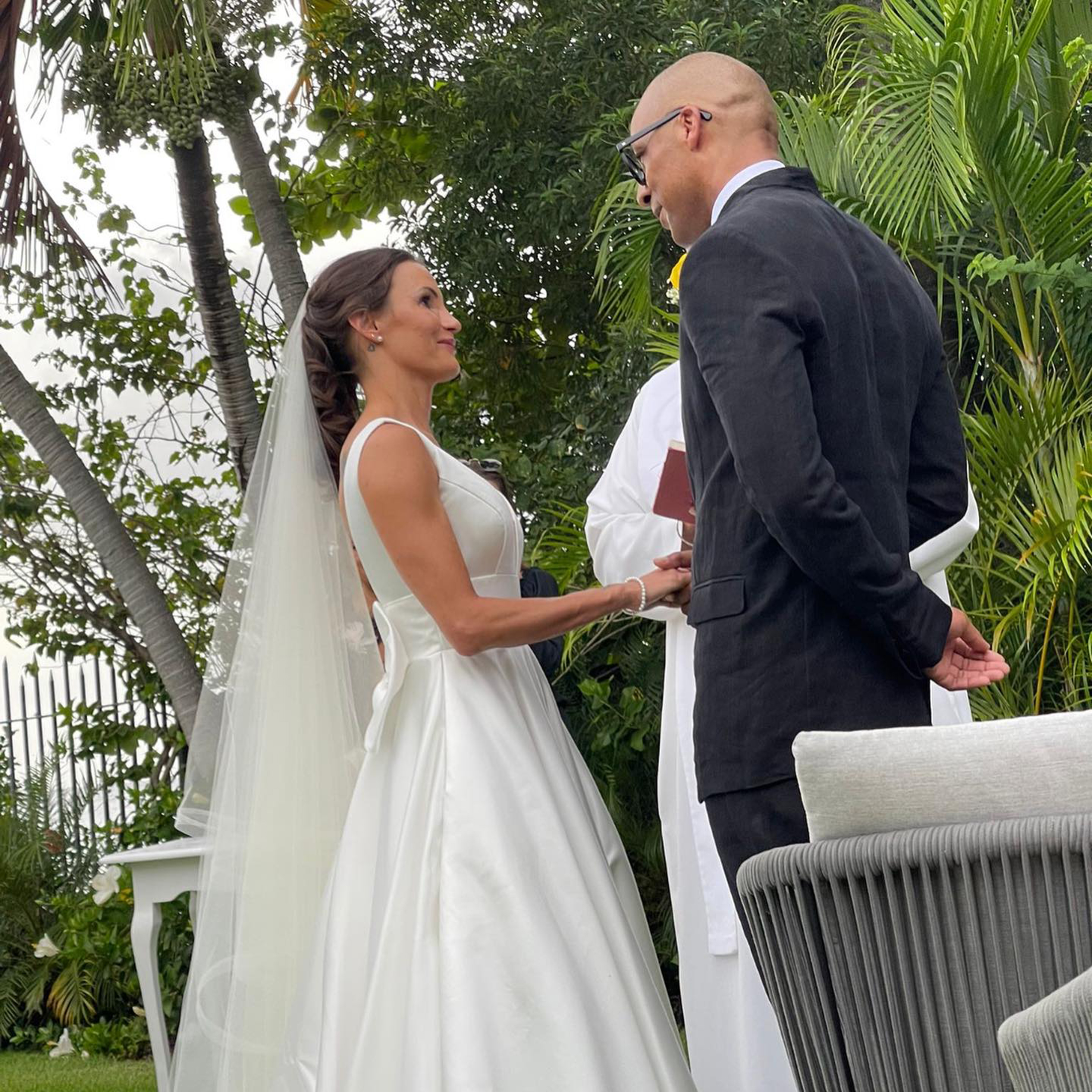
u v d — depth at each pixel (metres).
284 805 2.84
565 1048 2.39
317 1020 2.63
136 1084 5.45
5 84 6.46
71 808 7.72
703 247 2.21
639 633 6.00
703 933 3.15
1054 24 5.51
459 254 7.56
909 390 2.43
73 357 8.30
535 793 2.60
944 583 3.52
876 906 1.55
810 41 6.68
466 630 2.58
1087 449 4.49
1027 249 5.21
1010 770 1.53
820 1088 1.71
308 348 2.87
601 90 6.98
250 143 6.86
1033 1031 1.17
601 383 6.62
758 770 2.20
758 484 2.08
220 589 8.35
